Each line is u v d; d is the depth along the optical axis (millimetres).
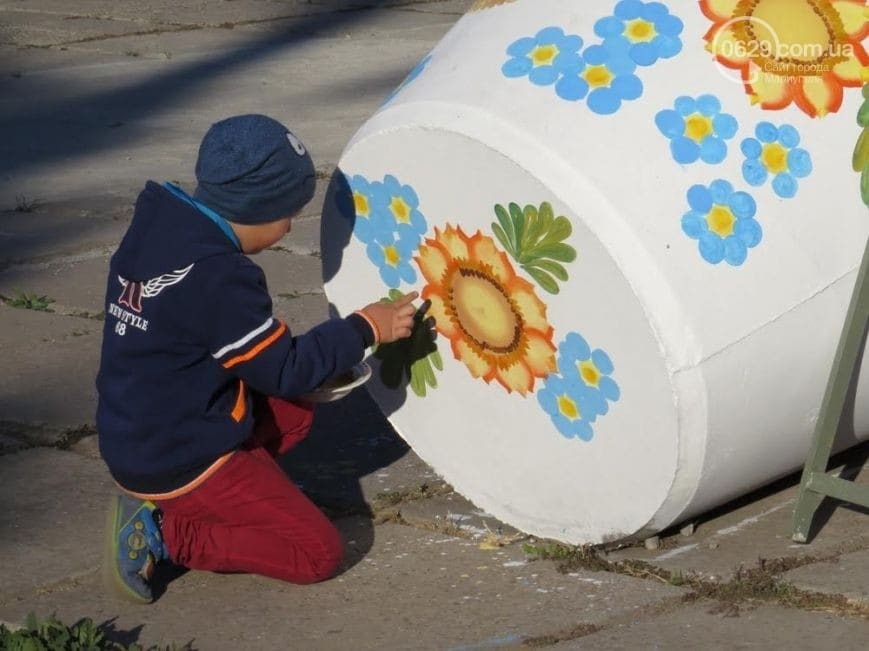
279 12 14703
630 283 3328
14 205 7910
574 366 3557
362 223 3939
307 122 9703
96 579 3793
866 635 3334
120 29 13852
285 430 3865
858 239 3533
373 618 3531
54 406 5074
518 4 3797
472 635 3418
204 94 10852
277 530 3623
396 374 4035
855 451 4391
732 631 3373
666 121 3441
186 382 3504
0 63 12375
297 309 6035
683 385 3359
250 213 3494
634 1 3625
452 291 3771
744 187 3428
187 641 3453
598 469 3631
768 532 3900
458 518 4062
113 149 9172
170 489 3576
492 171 3510
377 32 13430
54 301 6305
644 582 3643
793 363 3510
